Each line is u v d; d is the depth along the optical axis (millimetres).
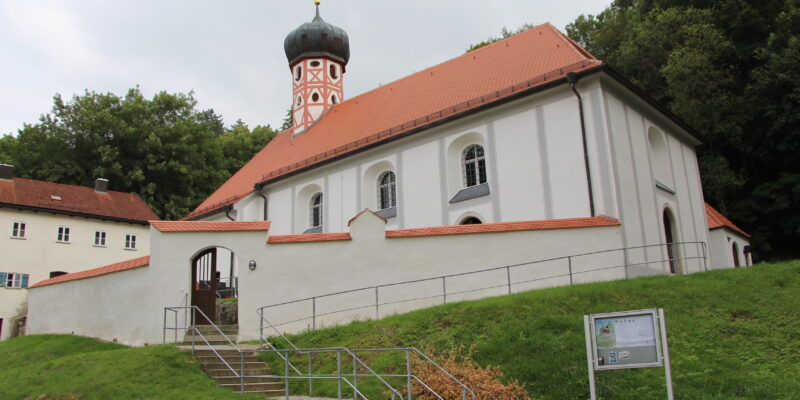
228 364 13383
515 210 22031
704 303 14188
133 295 18250
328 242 18281
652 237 21578
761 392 10172
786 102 32062
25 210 33812
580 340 12547
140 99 48625
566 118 21297
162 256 17641
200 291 17906
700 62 33312
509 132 22703
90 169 46531
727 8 36406
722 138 35406
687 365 11516
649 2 40469
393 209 26719
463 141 24422
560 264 18328
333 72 38531
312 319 17578
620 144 20969
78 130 46062
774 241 35094
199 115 52031
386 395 11484
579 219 18891
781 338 12242
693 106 33438
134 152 47469
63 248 34875
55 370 13828
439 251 18328
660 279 16219
